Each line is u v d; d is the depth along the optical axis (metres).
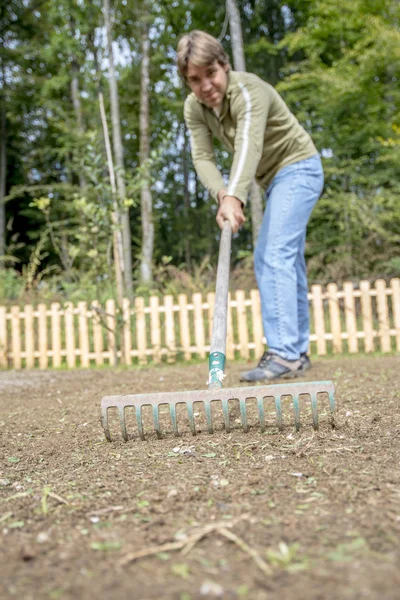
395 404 2.79
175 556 1.10
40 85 17.58
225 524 1.25
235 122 3.78
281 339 3.96
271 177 4.04
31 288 8.77
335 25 10.95
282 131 3.82
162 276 8.73
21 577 1.03
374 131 11.34
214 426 2.45
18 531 1.29
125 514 1.37
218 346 2.52
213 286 7.89
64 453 2.17
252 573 1.01
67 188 15.26
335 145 11.67
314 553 1.08
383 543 1.10
